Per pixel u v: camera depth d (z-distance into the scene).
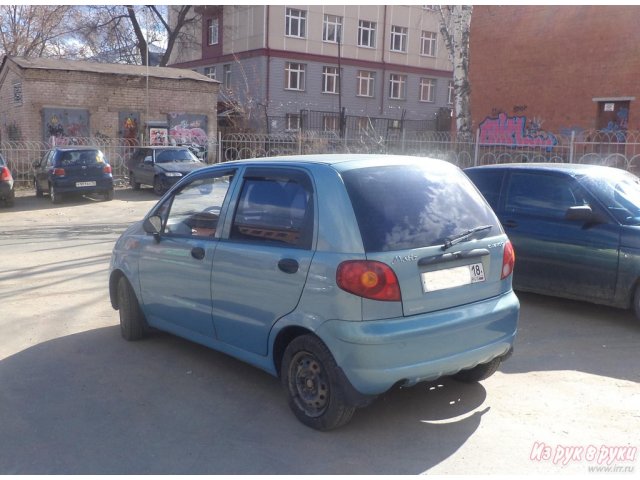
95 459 3.60
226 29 36.72
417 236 3.80
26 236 12.04
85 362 5.16
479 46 24.11
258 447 3.74
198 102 26.02
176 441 3.82
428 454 3.65
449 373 3.92
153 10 35.25
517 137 23.03
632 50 19.67
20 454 3.66
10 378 4.81
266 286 4.08
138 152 21.03
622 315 6.45
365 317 3.60
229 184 4.61
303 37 35.50
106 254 10.02
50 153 18.41
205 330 4.73
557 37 21.67
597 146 17.58
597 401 4.37
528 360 5.18
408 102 40.19
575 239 6.27
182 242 4.85
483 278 4.07
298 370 4.02
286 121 35.28
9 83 24.50
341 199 3.79
